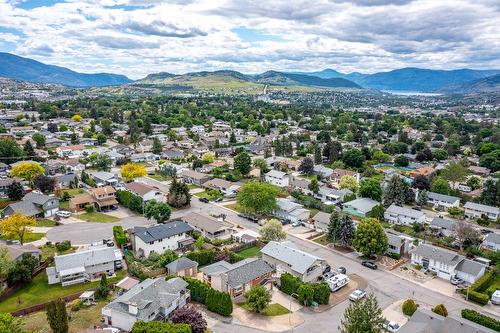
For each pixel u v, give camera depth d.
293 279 65.38
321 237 91.38
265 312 59.59
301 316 59.12
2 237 82.44
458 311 62.03
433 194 118.81
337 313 60.38
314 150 180.38
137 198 103.31
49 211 98.56
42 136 175.75
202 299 61.28
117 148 174.12
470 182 137.38
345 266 76.81
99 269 68.00
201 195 121.62
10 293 62.06
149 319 52.69
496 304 64.69
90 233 87.75
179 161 164.38
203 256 74.94
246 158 142.75
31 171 119.12
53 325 48.91
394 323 55.91
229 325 55.94
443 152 183.62
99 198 106.44
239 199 102.75
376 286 69.38
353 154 164.62
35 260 67.62
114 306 53.75
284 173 135.62
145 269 68.88
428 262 75.94
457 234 86.81
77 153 164.62
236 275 64.69
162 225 82.94
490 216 106.38
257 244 85.62
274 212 104.69
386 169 163.00
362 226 79.50
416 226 95.38
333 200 117.62
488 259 79.69
